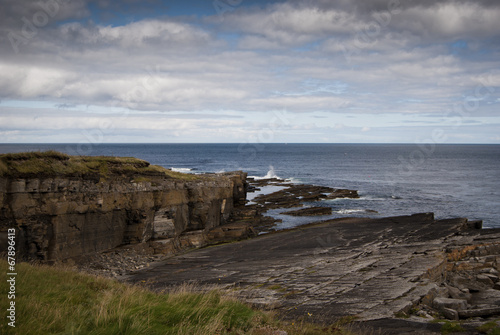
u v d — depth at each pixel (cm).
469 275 1895
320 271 1961
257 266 2253
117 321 812
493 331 914
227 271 2181
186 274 2195
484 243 2314
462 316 1213
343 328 1024
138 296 1153
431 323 1094
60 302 974
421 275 1686
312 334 935
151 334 768
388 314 1191
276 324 980
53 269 1534
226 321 900
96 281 1384
